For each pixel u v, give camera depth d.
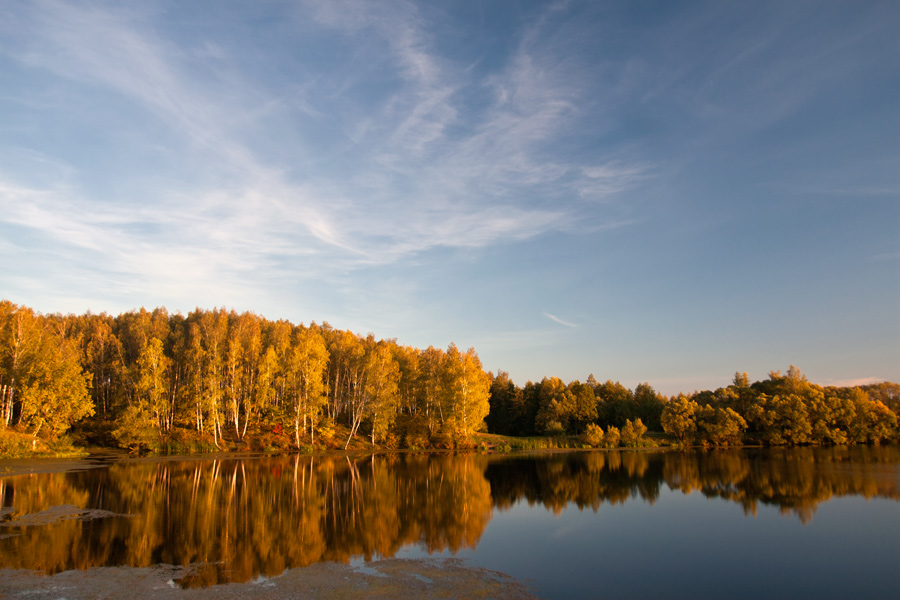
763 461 69.31
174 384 87.38
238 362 83.25
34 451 59.81
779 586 19.05
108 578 17.52
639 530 27.80
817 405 103.44
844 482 48.16
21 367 63.28
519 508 34.00
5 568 18.45
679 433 98.38
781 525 29.42
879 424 104.69
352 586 17.02
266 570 18.80
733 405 111.50
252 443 77.31
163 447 70.00
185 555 20.62
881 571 20.91
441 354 117.25
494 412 139.75
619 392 134.88
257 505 32.25
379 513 30.73
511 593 16.97
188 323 123.50
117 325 118.56
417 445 90.56
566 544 24.38
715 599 17.53
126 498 33.69
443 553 22.09
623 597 17.39
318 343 82.81
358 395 92.88
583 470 57.47
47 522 26.12
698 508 34.59
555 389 132.12
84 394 66.88
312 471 51.84
